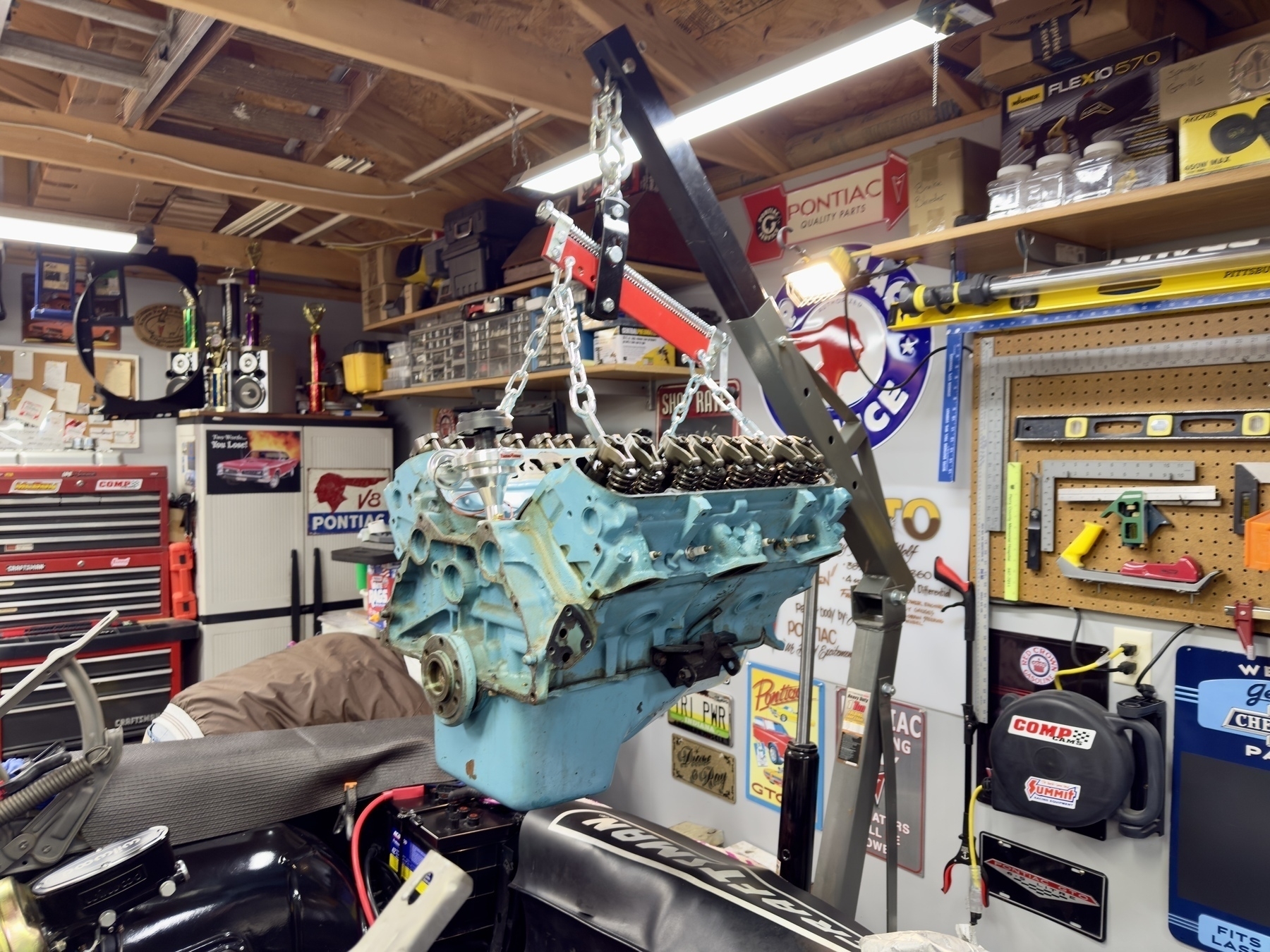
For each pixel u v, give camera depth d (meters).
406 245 4.25
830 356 2.73
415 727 1.88
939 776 2.42
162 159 3.08
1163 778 1.90
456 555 1.00
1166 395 1.91
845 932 1.14
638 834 1.42
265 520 4.27
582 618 0.89
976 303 2.03
